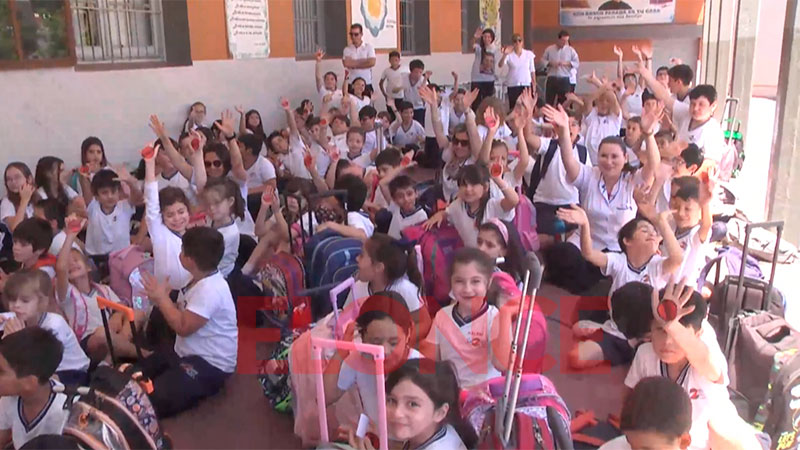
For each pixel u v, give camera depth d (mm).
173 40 7938
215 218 4344
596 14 15133
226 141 6320
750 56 9961
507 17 16266
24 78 6254
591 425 3068
